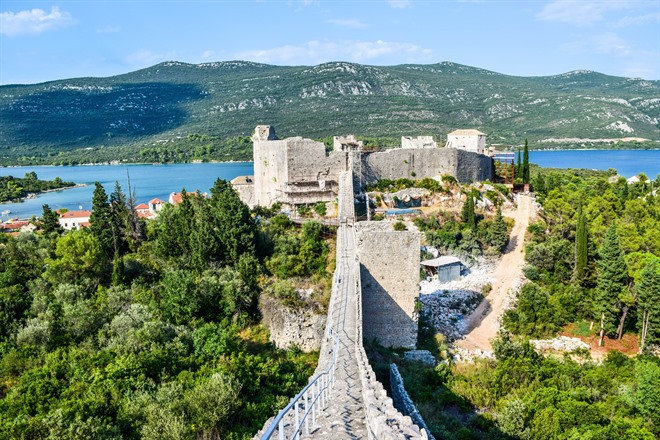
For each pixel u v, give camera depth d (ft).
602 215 357.41
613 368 192.95
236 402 134.10
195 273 236.43
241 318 214.69
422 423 109.60
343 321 139.85
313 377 77.00
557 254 300.20
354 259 204.74
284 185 321.93
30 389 136.77
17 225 495.82
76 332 181.68
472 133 466.70
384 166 350.02
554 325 244.63
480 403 155.12
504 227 325.42
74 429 111.96
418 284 191.62
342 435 67.72
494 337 228.43
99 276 236.84
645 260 261.44
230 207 250.57
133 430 123.03
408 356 185.78
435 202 348.59
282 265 237.04
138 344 164.55
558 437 130.11
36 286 220.23
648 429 143.23
